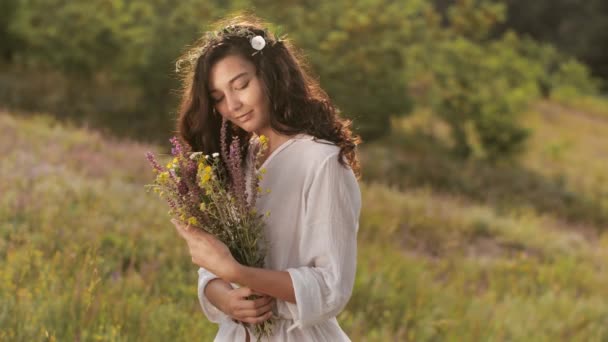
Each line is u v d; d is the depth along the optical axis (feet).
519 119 66.08
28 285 13.33
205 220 6.55
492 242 35.94
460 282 25.82
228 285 7.16
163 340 12.69
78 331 11.62
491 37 165.17
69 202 21.42
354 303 19.53
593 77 176.55
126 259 17.93
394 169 51.88
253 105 6.66
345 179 6.54
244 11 7.14
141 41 54.80
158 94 54.44
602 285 31.09
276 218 6.67
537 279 29.84
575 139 87.10
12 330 11.10
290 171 6.61
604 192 59.52
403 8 61.41
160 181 6.49
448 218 36.58
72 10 56.24
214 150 7.29
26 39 59.77
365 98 55.83
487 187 53.62
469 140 67.77
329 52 55.16
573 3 178.81
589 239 45.42
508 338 20.59
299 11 56.39
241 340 7.06
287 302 6.52
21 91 53.21
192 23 53.78
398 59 57.00
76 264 15.17
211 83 6.73
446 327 19.36
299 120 6.76
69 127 42.14
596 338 22.90
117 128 51.78
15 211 19.22
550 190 55.31
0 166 25.31
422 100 68.44
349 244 6.49
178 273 17.34
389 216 33.60
